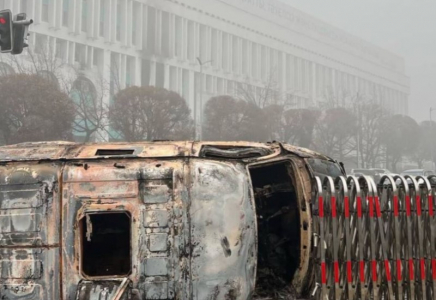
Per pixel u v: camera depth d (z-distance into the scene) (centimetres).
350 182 442
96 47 4928
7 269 386
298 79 8144
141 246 381
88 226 384
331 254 425
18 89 2564
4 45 1097
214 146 446
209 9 6494
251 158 439
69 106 2753
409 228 438
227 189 400
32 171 395
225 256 388
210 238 386
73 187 390
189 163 399
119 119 3206
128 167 393
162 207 386
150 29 5594
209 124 3862
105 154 415
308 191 446
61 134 2691
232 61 6912
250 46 7238
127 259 430
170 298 378
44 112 2617
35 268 383
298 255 486
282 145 471
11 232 389
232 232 393
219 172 404
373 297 423
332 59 9050
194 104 5941
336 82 9112
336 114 5094
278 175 508
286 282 476
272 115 4319
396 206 437
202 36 6438
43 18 4441
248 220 402
